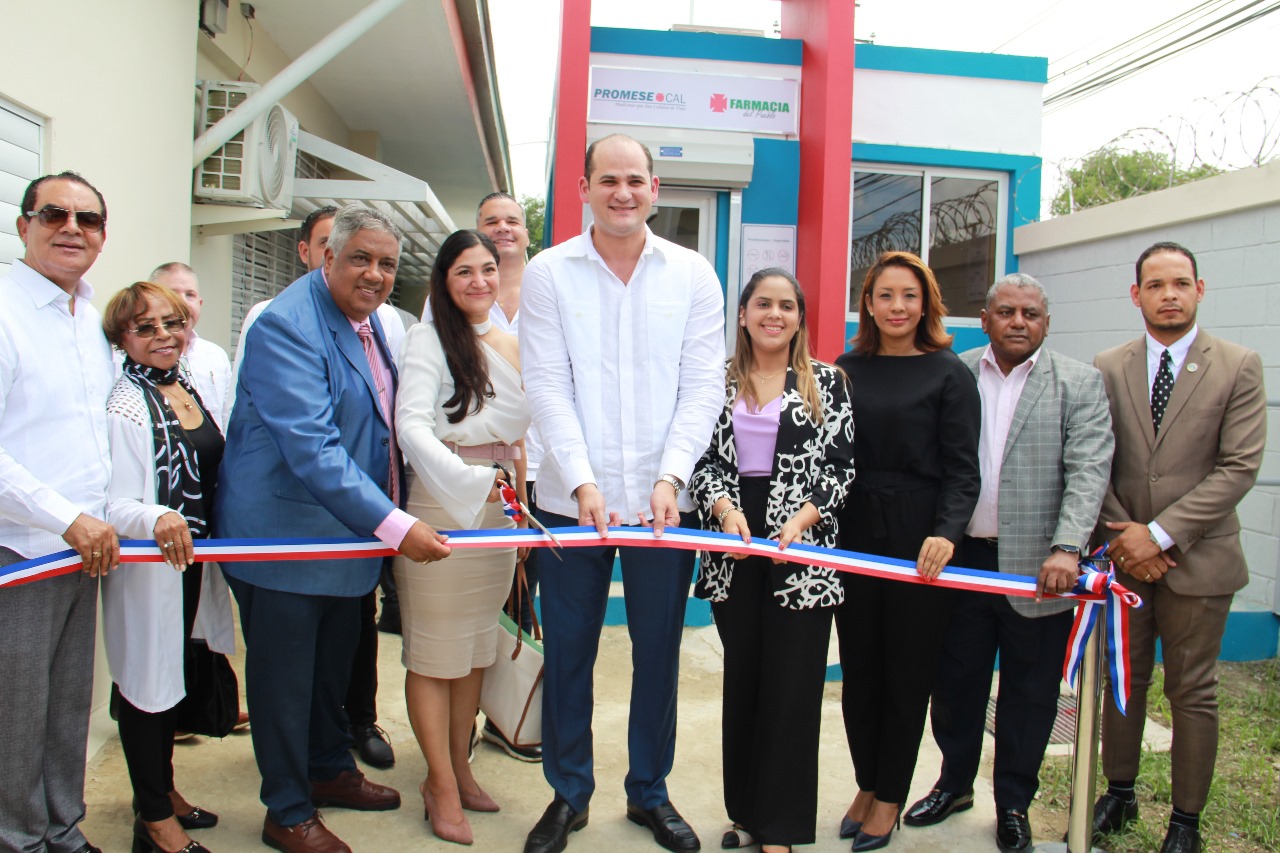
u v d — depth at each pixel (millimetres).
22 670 2279
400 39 6152
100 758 3223
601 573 2734
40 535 2383
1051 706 2850
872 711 2852
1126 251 5645
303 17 5797
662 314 2684
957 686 2992
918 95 6500
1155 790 3262
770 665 2639
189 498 2576
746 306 2744
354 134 8547
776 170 6297
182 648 2543
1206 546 2801
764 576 2689
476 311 2715
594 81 6066
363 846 2725
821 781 3301
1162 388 2941
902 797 2799
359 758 3344
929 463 2746
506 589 2875
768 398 2750
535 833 2699
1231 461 2787
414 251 8781
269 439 2541
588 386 2664
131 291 2572
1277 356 4668
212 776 3152
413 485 2744
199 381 3490
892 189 6602
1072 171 6391
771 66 6270
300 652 2576
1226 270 4945
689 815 2988
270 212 4918
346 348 2598
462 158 9742
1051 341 6309
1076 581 2576
